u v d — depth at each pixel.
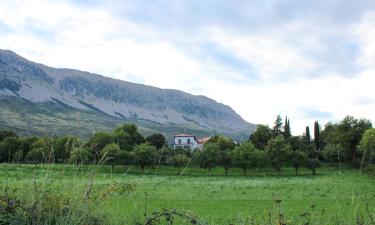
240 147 97.50
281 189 45.28
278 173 96.00
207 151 93.62
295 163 94.62
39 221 5.06
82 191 5.59
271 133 157.88
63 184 5.57
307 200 28.00
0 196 5.18
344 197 7.66
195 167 98.94
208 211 22.59
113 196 6.49
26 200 5.38
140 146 75.31
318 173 94.81
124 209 6.34
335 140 122.69
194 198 32.91
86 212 5.37
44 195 5.36
